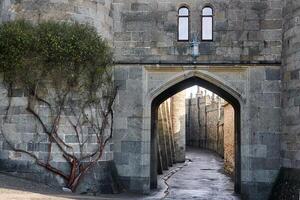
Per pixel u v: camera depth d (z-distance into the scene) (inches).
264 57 645.9
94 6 629.9
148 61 658.8
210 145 2230.6
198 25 663.1
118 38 666.8
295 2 599.5
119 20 669.3
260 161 636.1
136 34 665.0
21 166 587.8
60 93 591.8
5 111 600.7
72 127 594.6
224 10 658.2
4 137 598.5
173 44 660.1
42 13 608.7
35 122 590.6
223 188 822.5
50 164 583.5
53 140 586.2
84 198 509.7
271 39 647.1
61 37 585.6
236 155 748.0
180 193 738.8
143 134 653.9
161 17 665.6
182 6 670.5
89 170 600.1
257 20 652.7
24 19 608.4
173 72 661.9
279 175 621.3
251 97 644.7
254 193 633.0
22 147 590.6
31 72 586.6
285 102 619.2
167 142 1353.3
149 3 668.7
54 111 590.6
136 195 637.3
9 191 473.1
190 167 1349.7
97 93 617.0
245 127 644.7
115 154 653.9
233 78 654.5
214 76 654.5
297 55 588.4
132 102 658.8
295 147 579.8
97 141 613.9
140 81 660.1
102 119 626.2
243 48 650.2
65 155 588.1
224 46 653.3
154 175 781.9
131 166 650.2
